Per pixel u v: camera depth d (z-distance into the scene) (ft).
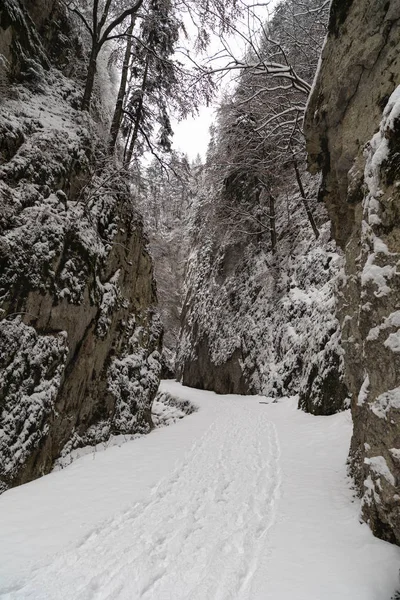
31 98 28.14
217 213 77.66
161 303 112.88
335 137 17.38
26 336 20.33
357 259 15.37
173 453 24.63
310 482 17.88
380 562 10.35
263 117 45.70
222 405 54.03
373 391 12.10
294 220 69.67
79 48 39.96
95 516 14.32
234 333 73.10
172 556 11.39
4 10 26.53
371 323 12.19
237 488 17.56
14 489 17.63
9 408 18.74
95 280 26.84
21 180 23.08
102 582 10.07
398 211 11.47
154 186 40.88
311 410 35.37
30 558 11.21
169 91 41.19
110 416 28.63
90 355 26.48
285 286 64.23
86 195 28.55
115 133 38.29
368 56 15.28
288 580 9.81
